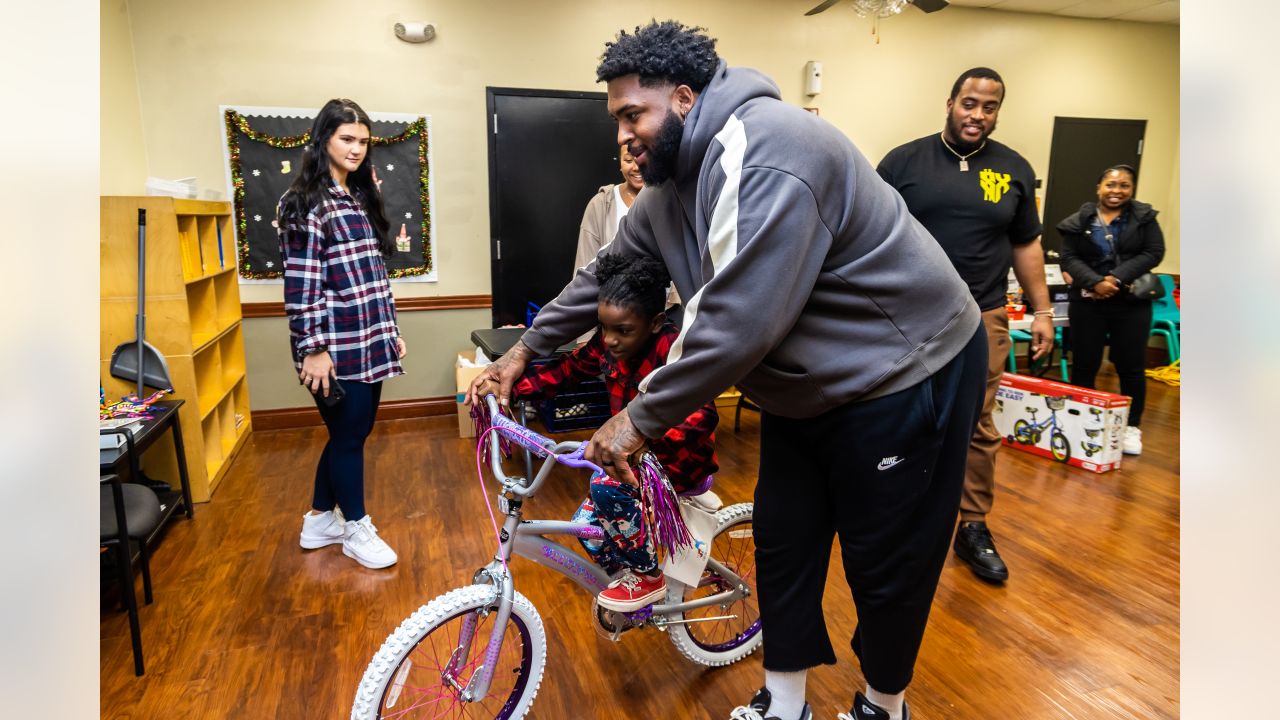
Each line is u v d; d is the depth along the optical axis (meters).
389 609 2.16
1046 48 5.23
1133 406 3.71
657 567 1.58
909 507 1.26
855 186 1.14
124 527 1.80
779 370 1.25
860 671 1.87
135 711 1.70
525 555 1.54
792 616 1.40
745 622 1.94
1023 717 1.71
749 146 1.08
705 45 1.17
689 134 1.18
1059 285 5.07
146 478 2.81
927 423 1.23
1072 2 4.94
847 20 4.75
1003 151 2.34
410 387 4.34
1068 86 5.36
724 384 1.12
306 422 4.11
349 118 2.15
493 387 1.58
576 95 4.34
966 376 1.28
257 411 4.05
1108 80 5.45
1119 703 1.76
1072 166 5.48
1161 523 2.79
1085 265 3.71
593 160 4.45
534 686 1.56
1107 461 3.32
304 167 2.19
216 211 3.39
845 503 1.32
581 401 3.70
